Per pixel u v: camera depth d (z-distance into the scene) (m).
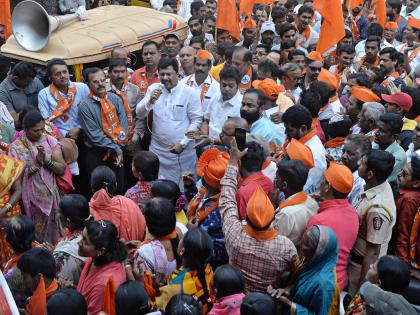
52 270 3.78
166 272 4.01
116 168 6.73
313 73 7.61
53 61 6.59
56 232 5.79
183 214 4.92
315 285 3.66
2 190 5.22
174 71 6.59
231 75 6.38
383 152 4.34
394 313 3.21
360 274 4.32
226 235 3.97
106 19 8.74
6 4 8.77
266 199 3.85
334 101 6.82
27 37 7.68
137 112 6.91
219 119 6.53
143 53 7.60
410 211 4.58
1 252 5.28
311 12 10.23
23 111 6.21
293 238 4.20
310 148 5.01
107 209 4.55
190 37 10.34
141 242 4.34
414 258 4.59
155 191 4.69
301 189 4.32
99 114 6.52
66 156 5.89
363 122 5.65
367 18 12.15
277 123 6.13
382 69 7.89
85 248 3.77
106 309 3.57
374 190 4.36
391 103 6.16
